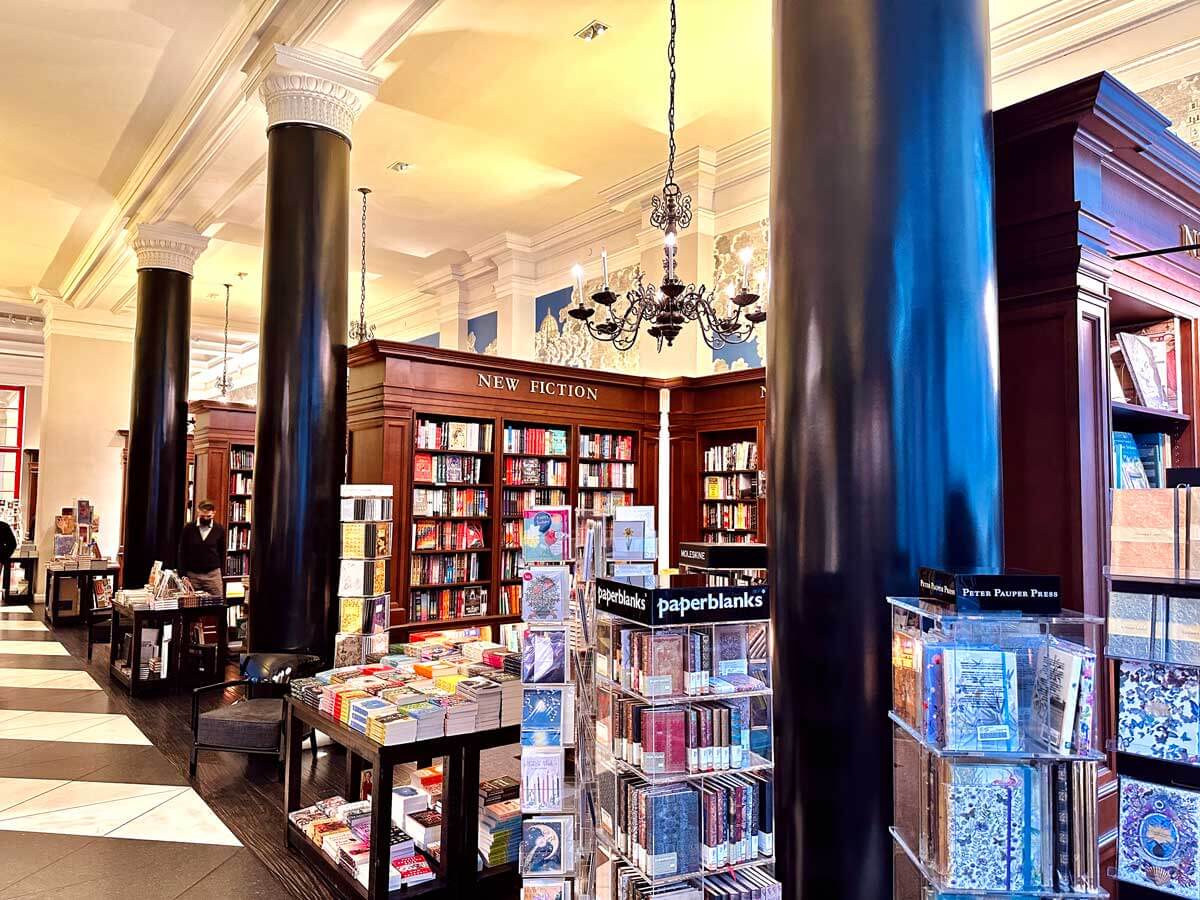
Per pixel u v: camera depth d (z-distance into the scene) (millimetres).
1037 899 1743
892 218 2363
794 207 2518
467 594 8672
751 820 2545
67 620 12078
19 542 17172
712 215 9031
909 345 2328
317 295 6109
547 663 3266
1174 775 2682
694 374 9336
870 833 2240
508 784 4234
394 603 7887
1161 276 3664
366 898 3590
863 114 2408
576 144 8406
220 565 9164
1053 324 3148
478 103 7539
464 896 3721
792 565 2455
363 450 8250
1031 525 3170
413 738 3621
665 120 7883
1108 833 3012
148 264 10133
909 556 2277
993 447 2412
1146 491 2566
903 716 2061
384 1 5539
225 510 11945
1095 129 3100
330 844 3949
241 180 8438
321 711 4172
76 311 14539
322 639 6070
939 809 1802
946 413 2324
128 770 5539
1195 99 5297
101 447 14680
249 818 4727
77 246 11977
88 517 13117
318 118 6184
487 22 6223
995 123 3215
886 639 2273
